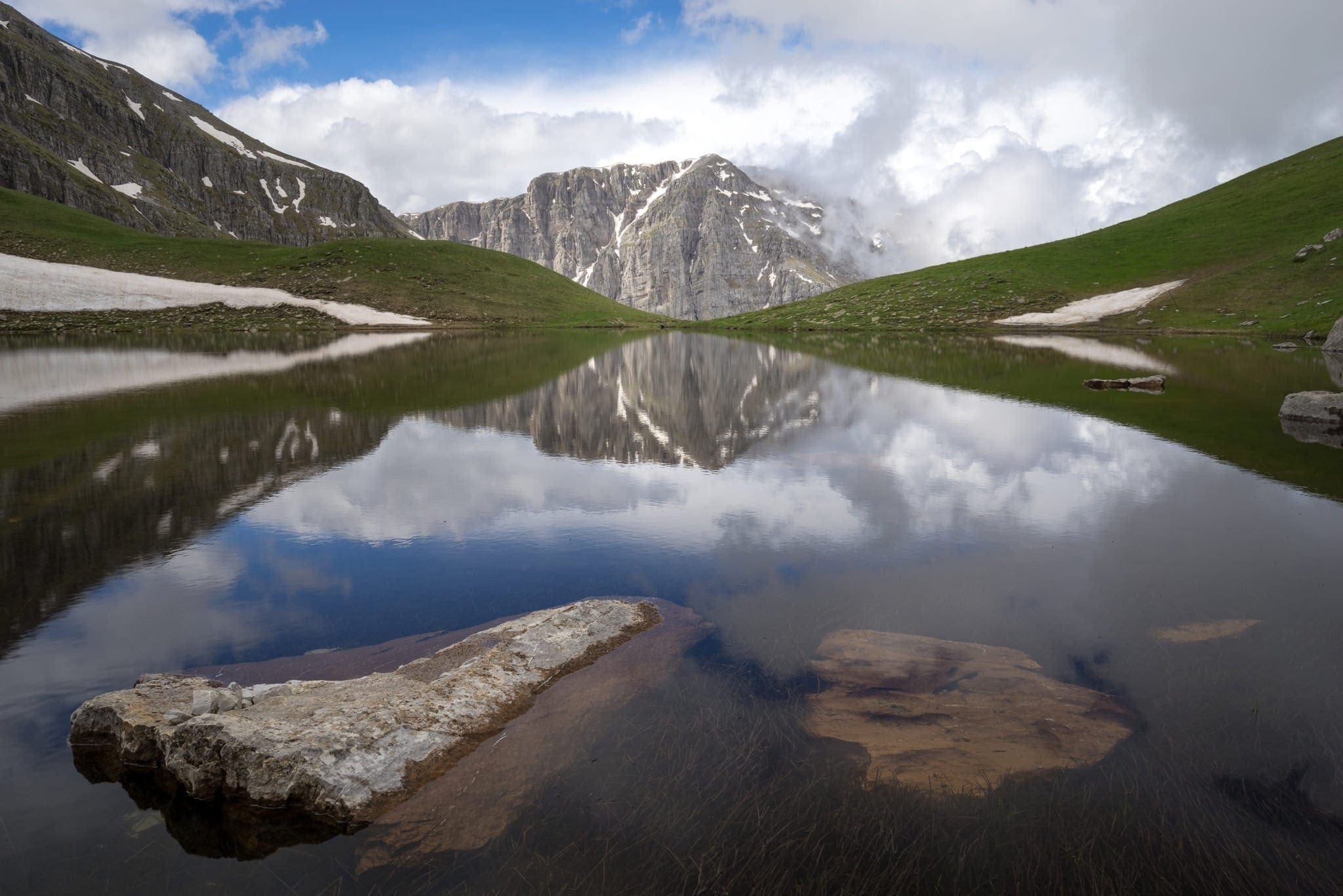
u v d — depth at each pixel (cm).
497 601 987
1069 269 12544
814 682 741
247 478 1719
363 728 640
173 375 4200
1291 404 2456
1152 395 3133
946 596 960
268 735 616
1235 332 7694
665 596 988
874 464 1827
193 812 585
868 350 6794
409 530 1303
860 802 557
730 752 625
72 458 1930
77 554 1191
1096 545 1162
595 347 7700
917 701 699
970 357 5584
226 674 793
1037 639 830
